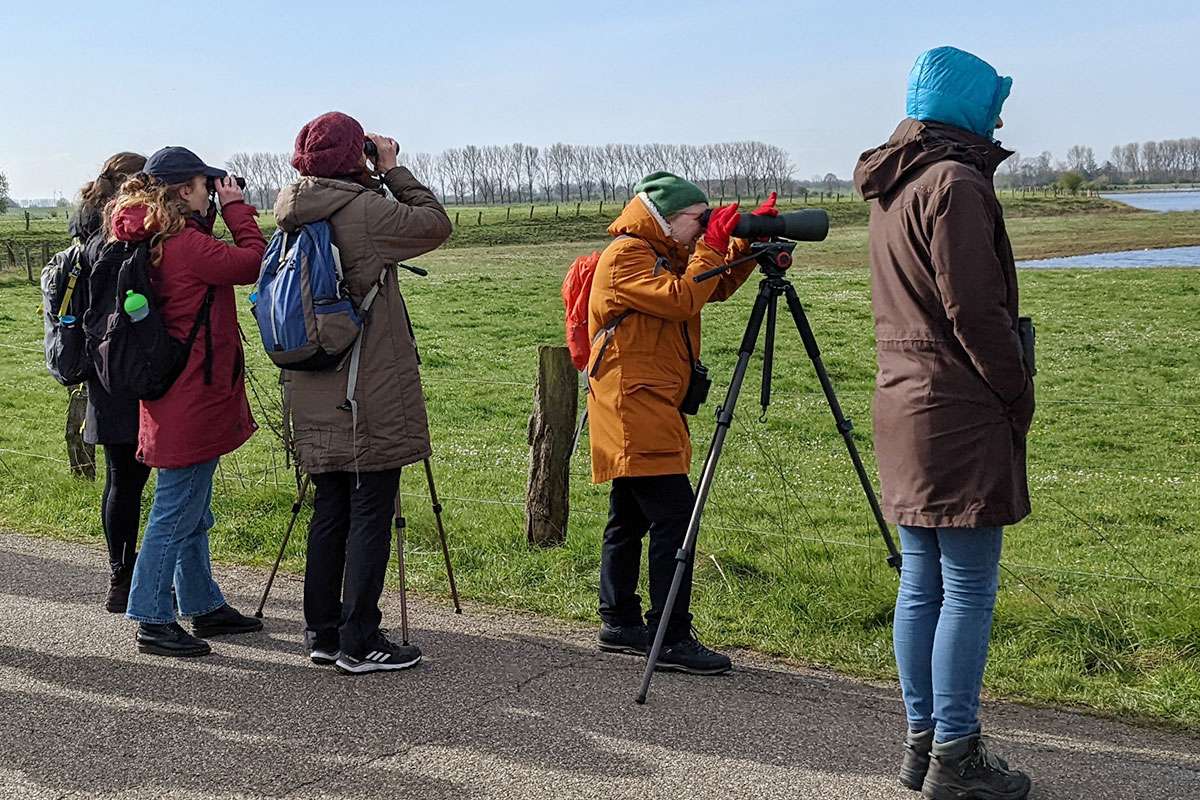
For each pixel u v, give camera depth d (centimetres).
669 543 512
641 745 427
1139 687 487
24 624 577
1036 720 458
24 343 2381
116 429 575
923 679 393
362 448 498
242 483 882
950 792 377
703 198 506
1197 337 2577
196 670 512
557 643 555
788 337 2498
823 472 1241
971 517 368
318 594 518
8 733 440
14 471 979
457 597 605
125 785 395
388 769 407
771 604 600
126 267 513
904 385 380
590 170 16675
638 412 499
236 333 543
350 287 496
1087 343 2528
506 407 1753
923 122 388
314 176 501
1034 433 1588
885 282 389
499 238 7725
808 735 438
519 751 421
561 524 743
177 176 526
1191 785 397
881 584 614
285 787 393
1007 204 10025
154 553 532
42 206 15775
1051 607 570
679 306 481
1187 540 957
